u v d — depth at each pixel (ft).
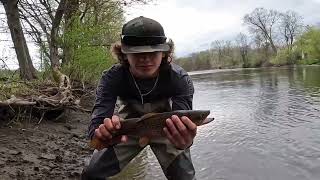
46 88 38.88
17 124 29.30
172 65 11.78
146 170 24.14
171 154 12.69
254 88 84.07
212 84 108.06
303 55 238.27
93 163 12.70
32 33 52.39
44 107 31.04
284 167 25.85
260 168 25.77
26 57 48.42
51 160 23.47
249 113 48.70
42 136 28.48
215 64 328.08
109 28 57.93
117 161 12.62
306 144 31.35
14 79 35.76
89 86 54.34
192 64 335.47
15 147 24.26
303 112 46.68
